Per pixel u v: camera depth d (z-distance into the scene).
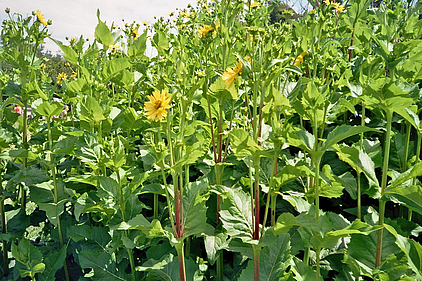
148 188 1.90
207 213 2.22
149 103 1.39
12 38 2.62
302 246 1.83
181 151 1.71
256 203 1.44
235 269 2.04
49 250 2.50
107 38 2.33
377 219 1.64
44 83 3.02
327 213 1.65
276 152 1.41
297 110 1.73
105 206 1.91
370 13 2.60
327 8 2.05
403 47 1.50
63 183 2.51
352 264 1.44
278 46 1.41
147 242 1.99
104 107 2.32
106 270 2.00
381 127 2.27
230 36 1.99
